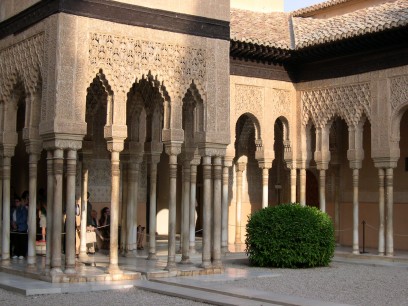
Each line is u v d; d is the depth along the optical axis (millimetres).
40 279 10727
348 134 17406
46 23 10898
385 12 15867
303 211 13555
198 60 12016
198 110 12102
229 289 9984
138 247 16062
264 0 20609
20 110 16734
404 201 17203
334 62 16500
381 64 15422
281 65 17125
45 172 16703
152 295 9891
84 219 13633
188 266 12227
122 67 11133
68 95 10570
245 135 18859
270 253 13352
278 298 9250
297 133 17297
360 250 16828
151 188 13906
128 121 14258
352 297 9656
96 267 11906
